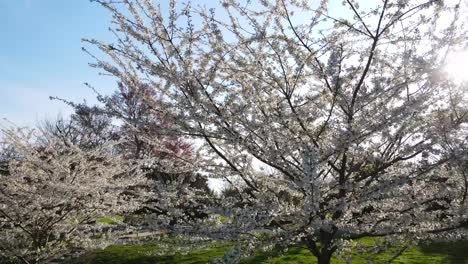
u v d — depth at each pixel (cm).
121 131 552
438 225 462
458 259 1159
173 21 477
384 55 506
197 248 497
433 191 485
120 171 982
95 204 935
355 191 475
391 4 472
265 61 519
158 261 1169
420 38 489
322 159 453
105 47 479
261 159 490
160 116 488
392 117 446
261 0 497
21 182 965
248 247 445
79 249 1002
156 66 472
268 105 501
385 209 500
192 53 491
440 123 436
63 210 957
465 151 411
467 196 454
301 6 495
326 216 451
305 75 511
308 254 1159
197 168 521
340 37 491
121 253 1250
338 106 516
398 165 508
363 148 477
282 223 498
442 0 451
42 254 892
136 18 476
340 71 479
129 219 496
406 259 1159
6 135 927
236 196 546
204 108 478
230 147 526
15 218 913
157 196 482
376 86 475
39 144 995
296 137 475
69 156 942
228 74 512
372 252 506
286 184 526
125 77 493
